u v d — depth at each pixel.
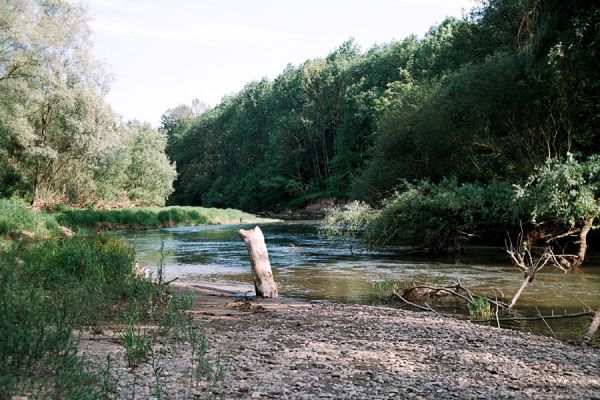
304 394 5.21
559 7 20.47
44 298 8.27
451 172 31.67
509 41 31.92
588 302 12.34
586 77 22.22
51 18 39.03
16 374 4.73
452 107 29.38
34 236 26.48
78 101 42.72
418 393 5.48
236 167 108.38
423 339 8.36
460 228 23.44
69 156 48.06
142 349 6.19
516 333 9.32
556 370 6.77
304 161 90.25
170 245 29.75
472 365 6.82
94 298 8.75
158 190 70.25
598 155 18.95
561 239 23.09
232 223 56.47
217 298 12.93
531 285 14.77
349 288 15.04
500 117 27.31
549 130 25.44
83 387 4.46
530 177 19.34
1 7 35.09
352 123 73.56
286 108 98.81
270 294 13.38
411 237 23.84
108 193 57.25
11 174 45.81
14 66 37.16
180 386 5.23
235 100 123.19
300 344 7.70
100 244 14.38
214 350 7.00
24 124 40.06
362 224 26.45
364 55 95.62
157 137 73.75
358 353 7.22
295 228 45.28
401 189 34.91
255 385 5.45
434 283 15.30
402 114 36.94
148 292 10.31
